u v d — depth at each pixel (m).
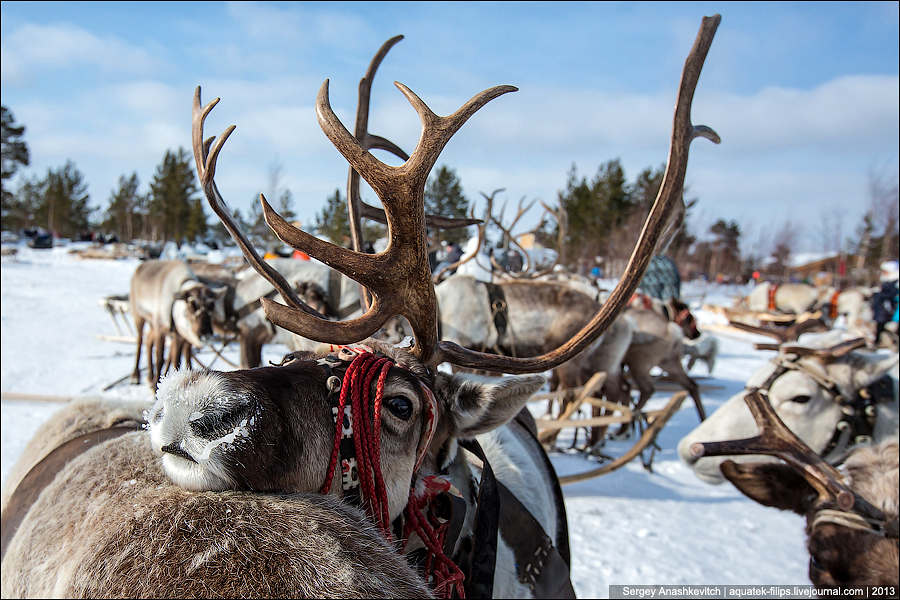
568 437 8.44
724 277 38.62
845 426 3.35
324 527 1.11
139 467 1.39
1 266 28.75
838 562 2.35
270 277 1.58
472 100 1.41
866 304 15.47
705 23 1.74
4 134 58.47
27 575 1.38
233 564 1.01
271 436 1.17
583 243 36.50
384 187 1.38
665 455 7.49
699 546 4.90
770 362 3.54
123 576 1.02
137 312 9.86
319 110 1.35
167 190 60.81
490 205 9.09
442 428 1.66
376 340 1.62
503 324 7.24
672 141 1.72
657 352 8.30
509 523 2.07
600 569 4.45
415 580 1.18
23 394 8.30
